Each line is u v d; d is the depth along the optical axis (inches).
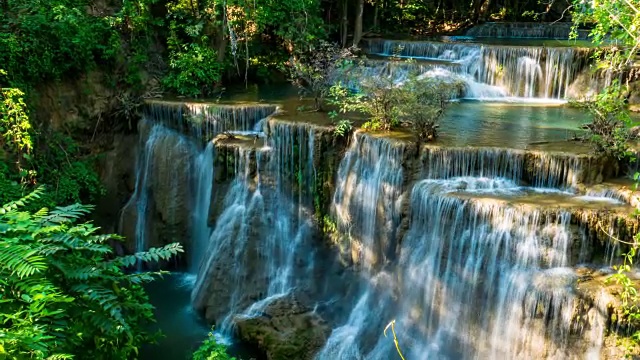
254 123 549.6
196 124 539.2
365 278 431.2
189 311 476.4
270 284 471.8
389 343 392.2
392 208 410.9
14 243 193.2
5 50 486.3
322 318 431.8
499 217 345.7
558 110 551.2
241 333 429.4
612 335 299.9
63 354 171.3
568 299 313.0
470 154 396.8
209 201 529.0
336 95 515.2
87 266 216.2
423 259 383.9
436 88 455.2
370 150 427.2
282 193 479.5
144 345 424.2
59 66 534.9
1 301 176.2
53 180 513.0
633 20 297.1
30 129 493.0
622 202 348.2
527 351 333.1
